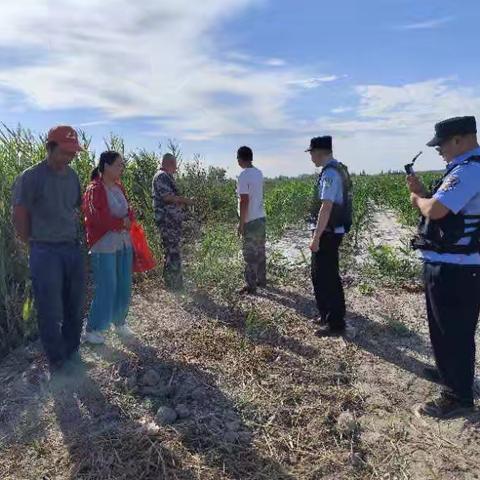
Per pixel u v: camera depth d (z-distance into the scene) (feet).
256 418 11.24
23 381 12.86
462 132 10.47
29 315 15.01
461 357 11.10
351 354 14.56
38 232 12.21
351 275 22.91
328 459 9.98
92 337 14.61
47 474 9.58
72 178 12.61
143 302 18.72
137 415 11.24
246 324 16.37
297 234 36.04
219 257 23.44
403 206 42.63
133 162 26.23
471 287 10.74
